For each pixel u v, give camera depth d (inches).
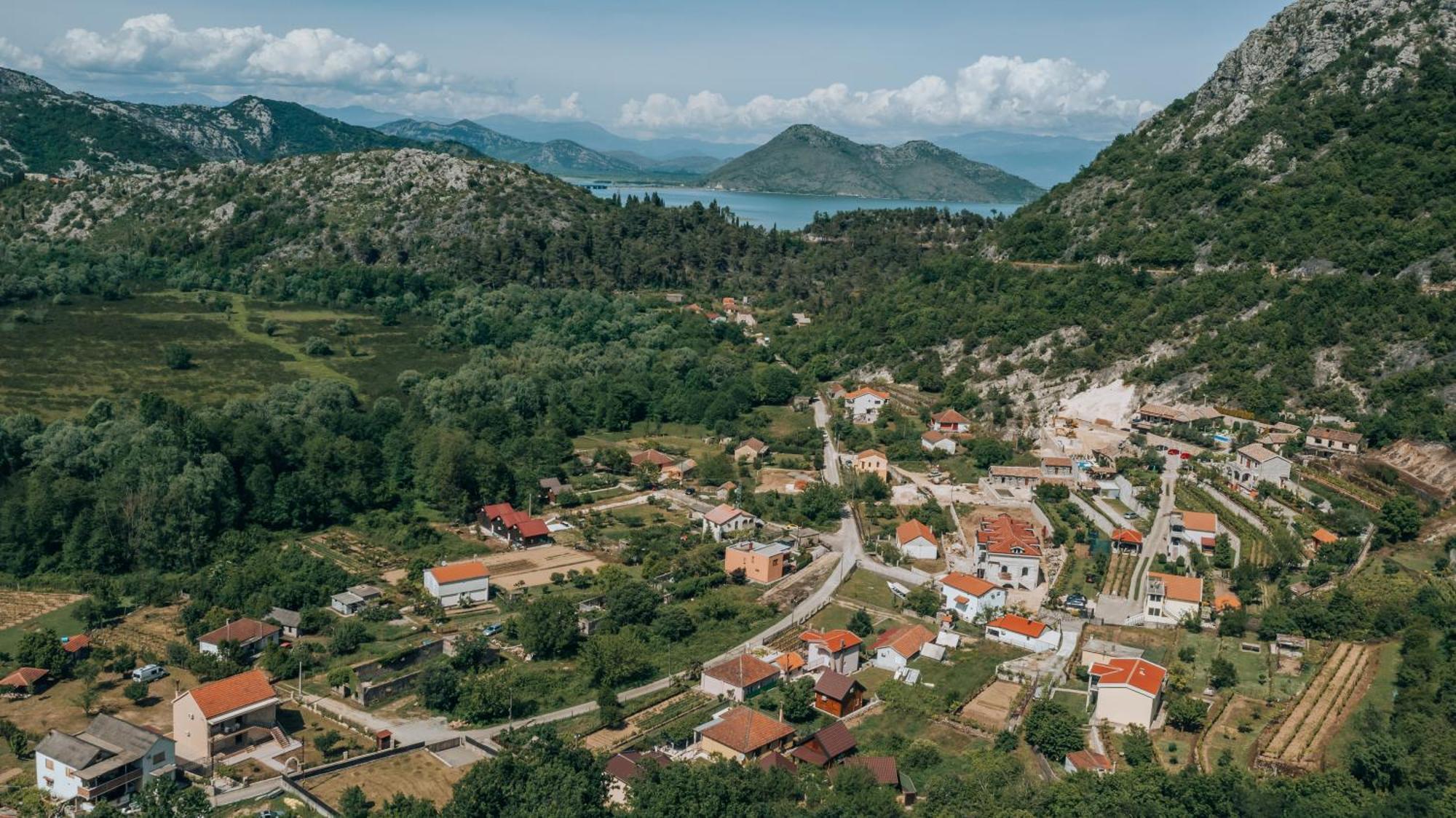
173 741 4736.7
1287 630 5502.0
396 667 5610.2
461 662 5629.9
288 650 5841.5
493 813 3927.2
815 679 5403.5
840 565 7165.4
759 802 3993.6
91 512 7116.1
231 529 7593.5
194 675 5556.1
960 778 4291.3
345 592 6545.3
